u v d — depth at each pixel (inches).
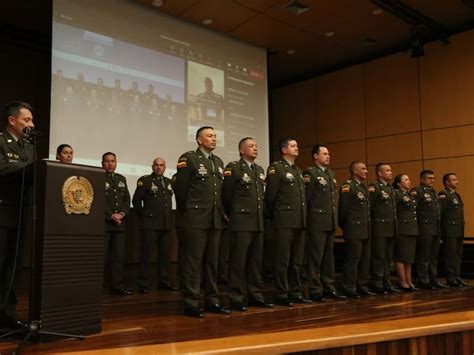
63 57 219.3
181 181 132.4
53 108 214.4
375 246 185.6
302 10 249.3
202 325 112.2
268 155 304.7
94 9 231.6
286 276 151.6
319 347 89.8
